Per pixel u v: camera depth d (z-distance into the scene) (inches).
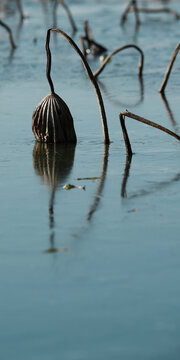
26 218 896.9
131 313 624.4
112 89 2091.5
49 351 564.7
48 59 1343.5
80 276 705.6
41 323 610.5
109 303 643.5
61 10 4785.9
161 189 1027.9
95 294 663.8
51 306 641.0
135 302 645.3
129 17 4345.5
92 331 594.9
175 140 1400.1
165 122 1574.8
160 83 2196.1
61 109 1386.6
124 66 2591.0
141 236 820.6
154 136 1443.2
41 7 5004.9
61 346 571.5
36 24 4030.5
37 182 1090.7
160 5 5002.5
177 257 751.1
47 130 1390.3
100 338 583.5
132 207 936.9
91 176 1122.0
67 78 2331.4
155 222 871.7
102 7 4950.8
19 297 661.9
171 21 4030.5
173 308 631.8
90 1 5398.6
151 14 4478.3
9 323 611.5
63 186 1058.7
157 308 632.4
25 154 1306.6
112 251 773.9
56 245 795.4
